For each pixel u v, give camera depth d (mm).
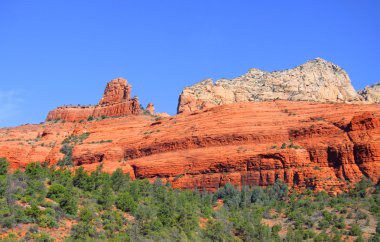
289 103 167625
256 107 167750
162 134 172500
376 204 126812
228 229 114500
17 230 86875
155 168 160000
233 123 162375
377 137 142250
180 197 124812
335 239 111688
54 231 90062
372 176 136500
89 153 179000
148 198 121250
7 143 191750
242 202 137500
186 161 157250
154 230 100812
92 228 93250
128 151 174125
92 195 111375
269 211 133500
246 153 150875
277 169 145375
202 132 163375
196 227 110188
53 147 190125
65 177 119312
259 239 112625
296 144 150625
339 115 154125
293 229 121875
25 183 107000
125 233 96250
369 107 155500
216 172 151625
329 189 137125
